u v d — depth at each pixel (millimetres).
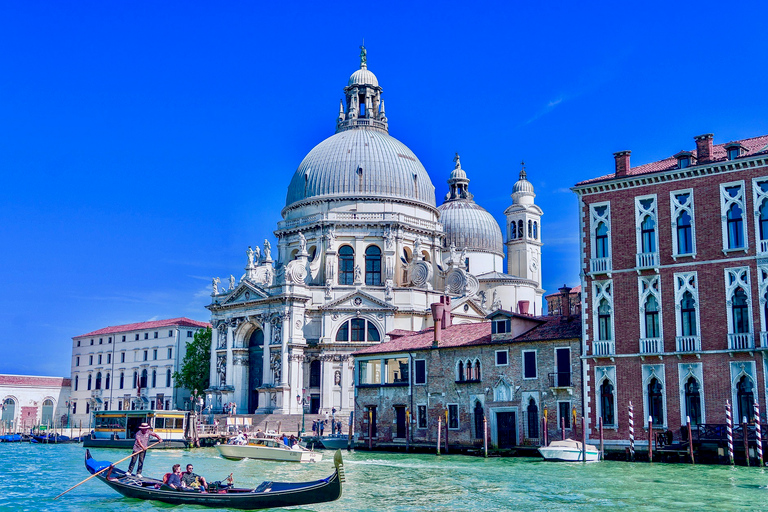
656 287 52750
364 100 118312
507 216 127250
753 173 49844
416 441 65875
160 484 37500
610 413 53875
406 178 109188
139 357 136875
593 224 55812
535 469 47875
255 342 105625
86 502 37750
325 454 64562
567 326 59562
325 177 108188
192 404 125812
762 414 47938
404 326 98250
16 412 139000
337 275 103562
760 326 48656
